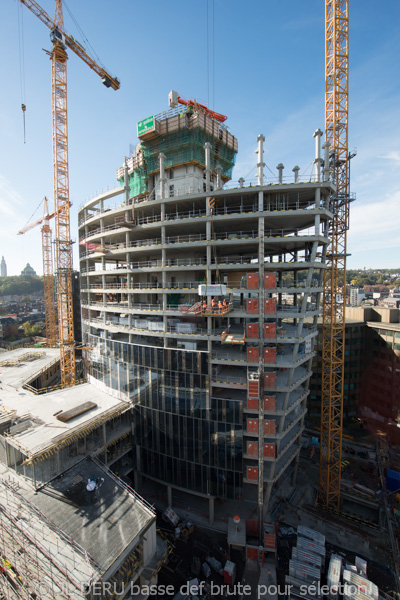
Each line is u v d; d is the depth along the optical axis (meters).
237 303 51.19
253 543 33.03
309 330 41.97
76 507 28.58
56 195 70.56
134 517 27.78
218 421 35.78
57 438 32.00
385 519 39.94
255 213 34.97
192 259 46.41
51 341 111.62
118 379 44.44
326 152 35.44
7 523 27.62
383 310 72.06
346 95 45.94
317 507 42.84
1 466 34.25
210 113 52.19
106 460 38.03
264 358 35.41
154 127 43.69
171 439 38.62
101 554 23.73
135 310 42.91
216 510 38.69
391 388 66.12
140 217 49.41
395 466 51.06
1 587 28.25
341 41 45.56
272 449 34.97
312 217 36.81
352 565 31.28
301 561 30.92
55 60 67.12
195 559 31.34
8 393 47.59
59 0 65.81
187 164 45.91
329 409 46.72
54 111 68.12
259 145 35.31
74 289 97.69
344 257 47.03
